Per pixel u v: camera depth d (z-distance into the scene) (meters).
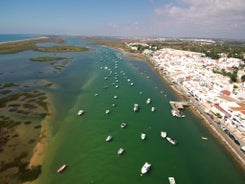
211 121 87.94
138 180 55.03
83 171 56.72
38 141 67.62
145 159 63.59
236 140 72.44
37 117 83.88
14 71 157.50
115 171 57.66
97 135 74.94
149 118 91.31
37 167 56.12
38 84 127.81
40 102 98.88
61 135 72.69
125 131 79.00
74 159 61.06
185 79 150.25
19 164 56.53
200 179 57.34
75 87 127.25
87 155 63.38
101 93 120.25
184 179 56.81
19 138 68.56
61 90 119.69
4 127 74.56
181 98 118.81
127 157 63.94
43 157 60.25
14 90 114.06
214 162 64.81
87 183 52.78
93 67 193.25
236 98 107.56
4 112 86.38
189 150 69.94
